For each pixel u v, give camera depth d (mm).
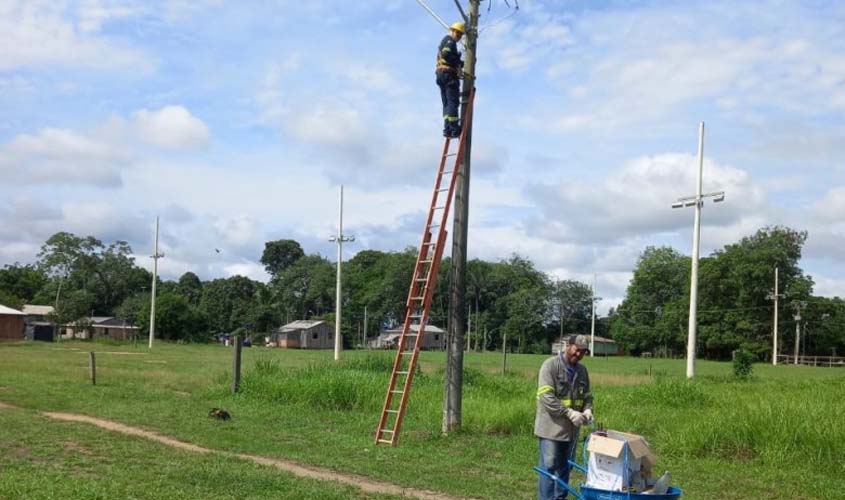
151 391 23281
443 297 113500
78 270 124562
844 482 11992
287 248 157375
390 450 13930
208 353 66312
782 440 13766
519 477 11734
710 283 105062
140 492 9117
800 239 106062
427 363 53625
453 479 11453
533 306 124750
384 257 143375
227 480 10148
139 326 106812
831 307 105938
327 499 9438
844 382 33438
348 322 132625
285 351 87750
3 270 128500
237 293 138875
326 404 19781
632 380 37344
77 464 11094
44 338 92688
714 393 25375
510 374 38062
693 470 12836
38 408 18484
